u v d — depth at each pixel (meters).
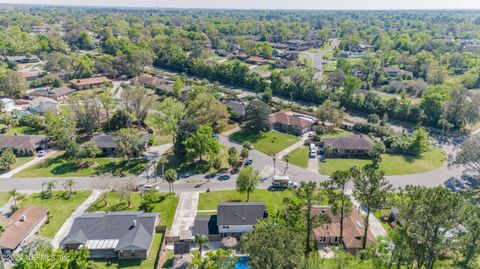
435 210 41.62
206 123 109.44
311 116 124.00
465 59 195.12
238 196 75.88
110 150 96.94
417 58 187.12
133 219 62.94
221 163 90.94
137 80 164.62
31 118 115.19
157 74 185.38
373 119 118.25
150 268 55.28
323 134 110.31
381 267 46.88
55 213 69.12
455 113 115.75
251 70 194.88
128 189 71.44
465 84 155.75
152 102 116.44
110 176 77.38
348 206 55.41
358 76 178.75
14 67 185.62
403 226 54.12
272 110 128.00
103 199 74.44
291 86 150.62
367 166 89.81
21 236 59.09
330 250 58.19
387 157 95.12
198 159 92.62
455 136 111.56
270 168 88.94
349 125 114.81
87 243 58.47
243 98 143.38
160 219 67.56
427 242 43.66
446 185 80.94
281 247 40.81
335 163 91.75
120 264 56.19
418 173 86.69
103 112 123.50
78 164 90.12
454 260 48.44
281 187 79.44
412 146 96.06
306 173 86.50
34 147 95.69
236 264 53.81
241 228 63.22
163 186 80.12
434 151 99.38
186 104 124.31
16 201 72.12
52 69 172.62
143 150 97.12
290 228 50.66
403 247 45.25
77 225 61.22
